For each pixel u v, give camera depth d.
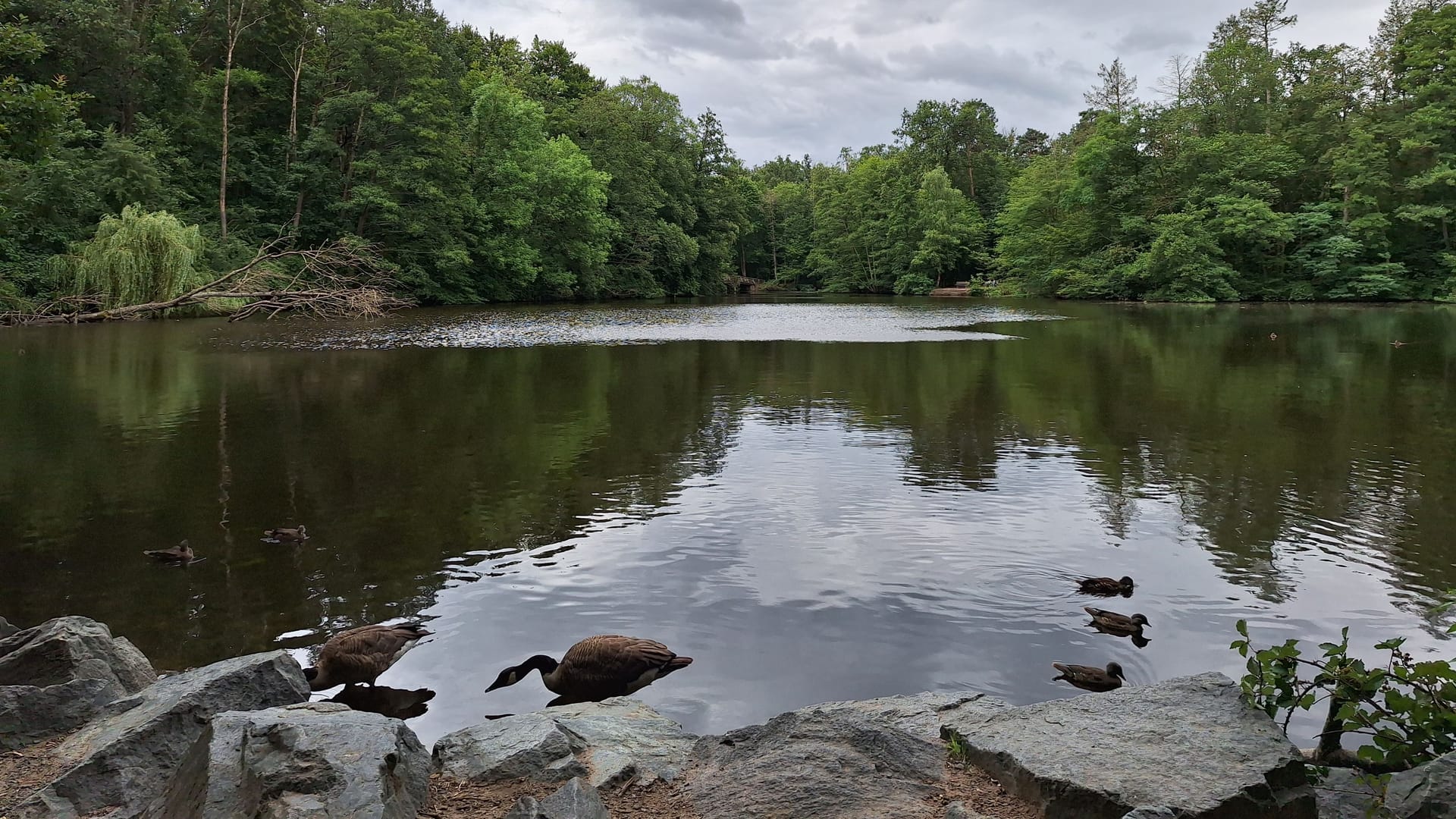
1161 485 10.11
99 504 9.48
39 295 30.98
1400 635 6.04
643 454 11.95
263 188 43.16
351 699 5.30
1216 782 3.27
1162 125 52.16
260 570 7.48
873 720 4.02
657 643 5.67
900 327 34.59
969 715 4.21
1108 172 53.62
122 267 30.39
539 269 51.66
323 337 28.38
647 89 67.88
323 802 2.96
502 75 53.38
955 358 23.45
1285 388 17.36
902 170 74.62
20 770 3.82
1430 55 46.69
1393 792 3.32
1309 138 50.88
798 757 3.66
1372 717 3.68
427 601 6.83
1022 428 13.72
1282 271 49.50
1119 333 30.41
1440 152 45.81
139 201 35.16
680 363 22.66
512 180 51.03
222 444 12.52
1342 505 9.24
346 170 46.19
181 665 5.69
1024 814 3.37
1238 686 4.11
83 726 4.21
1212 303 46.97
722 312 45.56
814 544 8.11
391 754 3.30
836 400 16.53
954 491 9.97
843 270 80.38
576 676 5.38
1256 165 49.62
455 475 10.76
